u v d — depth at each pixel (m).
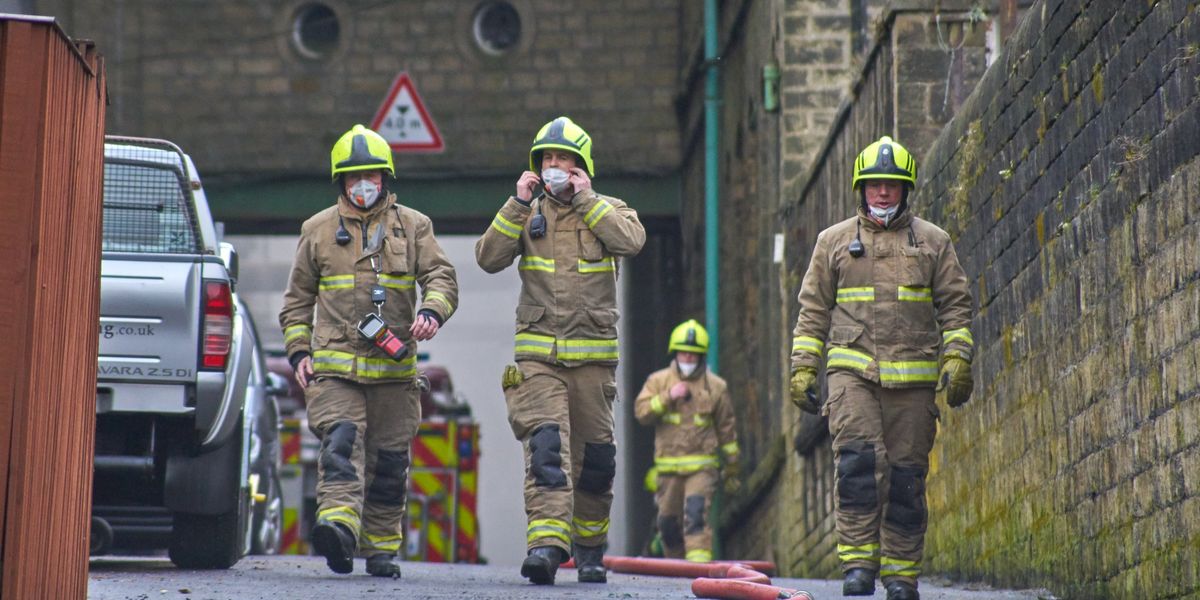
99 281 19.91
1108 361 23.67
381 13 76.44
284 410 66.00
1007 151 29.27
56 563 17.73
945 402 34.44
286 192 75.88
